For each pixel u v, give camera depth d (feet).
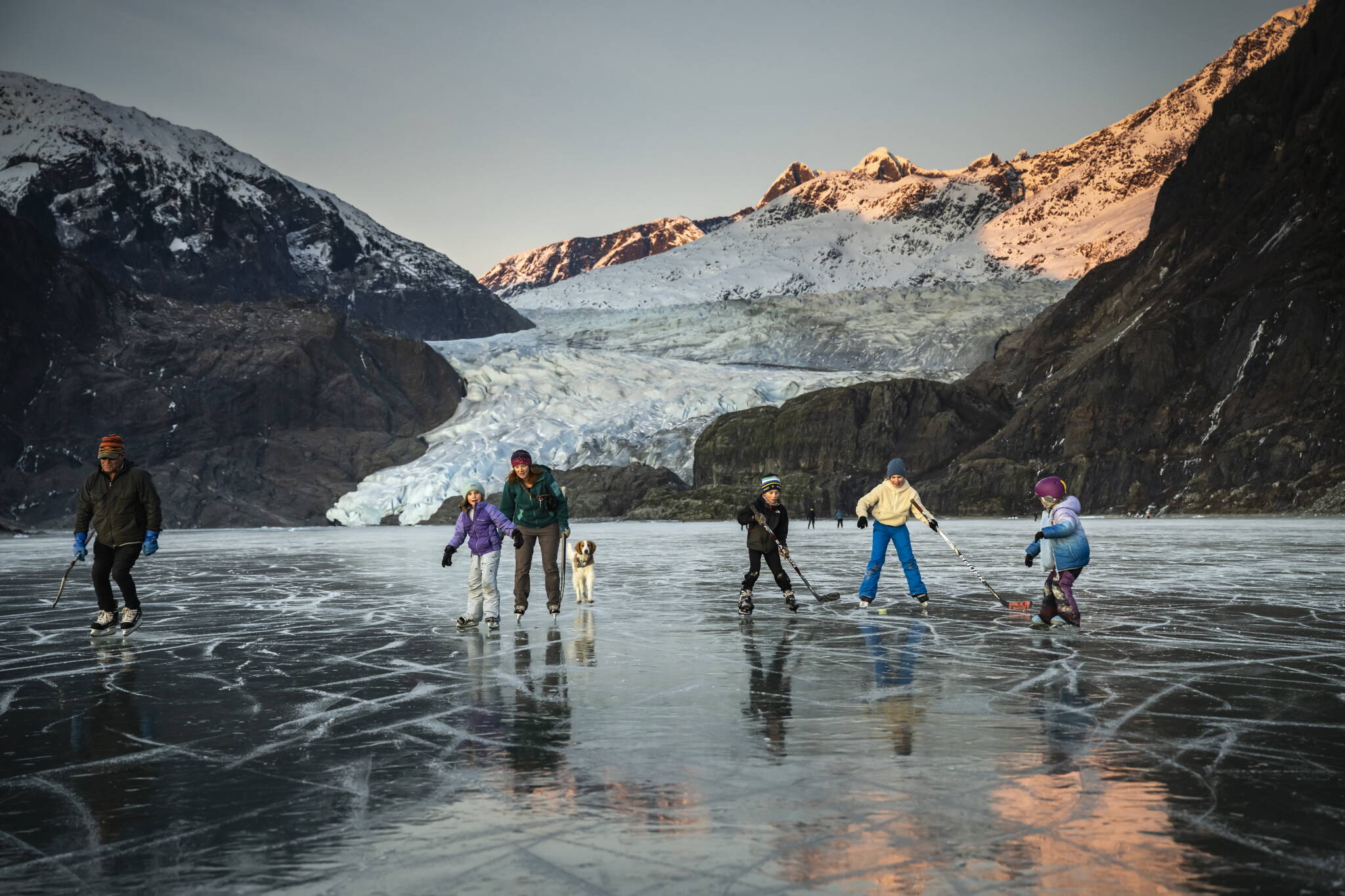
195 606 43.68
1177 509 217.56
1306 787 14.38
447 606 43.62
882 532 39.93
